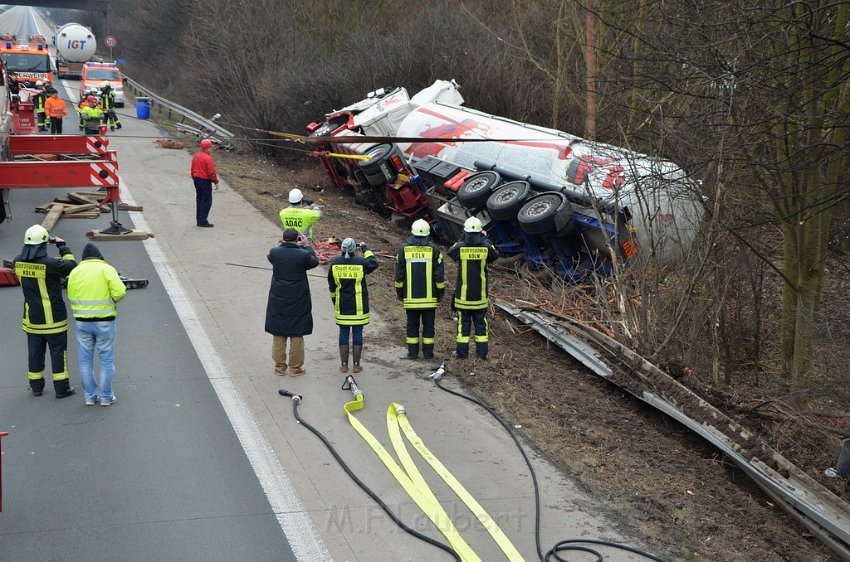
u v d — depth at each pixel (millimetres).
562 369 10195
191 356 9523
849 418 9297
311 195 20547
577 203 13734
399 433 7770
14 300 11258
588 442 7984
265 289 12047
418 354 9859
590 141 14445
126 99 43312
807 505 7078
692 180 10617
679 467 7863
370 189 19438
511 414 8375
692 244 10766
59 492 6500
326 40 31375
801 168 9078
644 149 12234
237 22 29703
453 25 25438
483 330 9836
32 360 8242
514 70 23203
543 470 7230
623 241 12609
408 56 25469
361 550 5883
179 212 16781
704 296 10938
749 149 10164
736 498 7441
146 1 48844
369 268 9062
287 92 25875
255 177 21656
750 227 10484
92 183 14180
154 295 11617
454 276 13992
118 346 9727
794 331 10789
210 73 30484
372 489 6746
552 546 6016
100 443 7355
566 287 13047
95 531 5984
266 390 8688
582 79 17891
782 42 9609
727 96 9719
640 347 10219
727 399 9445
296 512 6352
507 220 14391
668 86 10484
